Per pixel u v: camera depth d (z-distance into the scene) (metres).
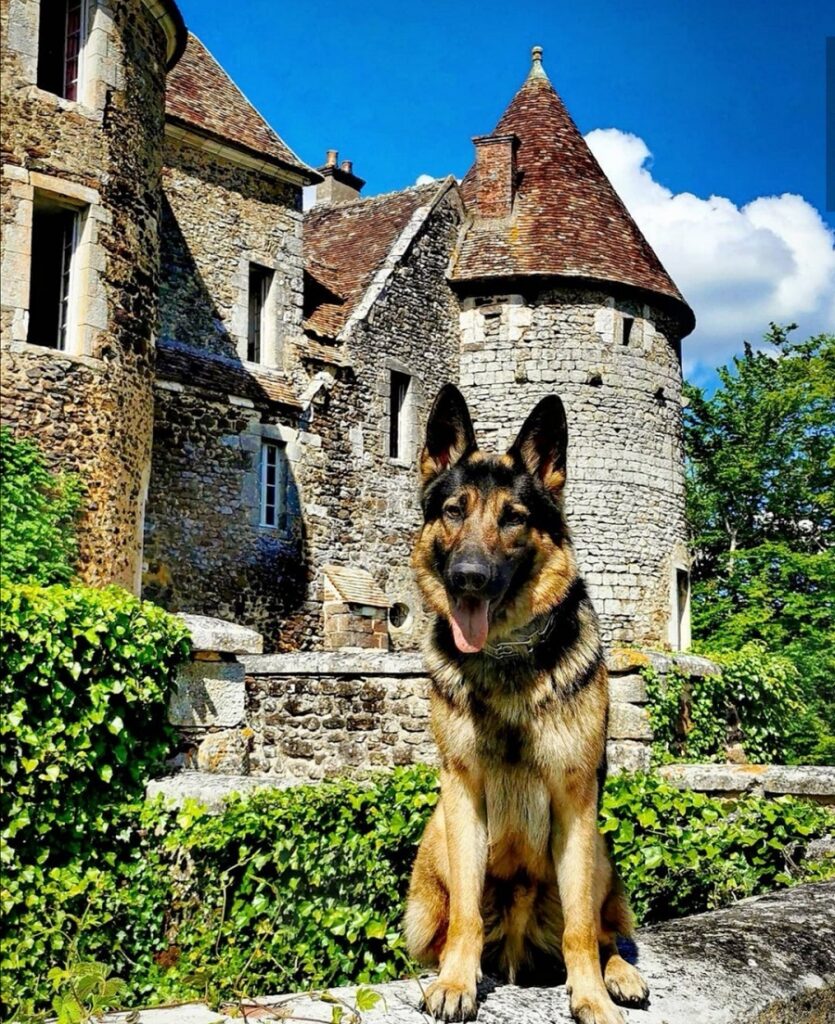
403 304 20.61
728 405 33.75
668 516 21.91
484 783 3.50
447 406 3.97
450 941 3.28
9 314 11.55
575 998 2.98
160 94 13.92
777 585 30.55
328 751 11.16
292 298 18.45
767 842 6.35
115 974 6.11
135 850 6.65
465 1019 2.85
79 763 6.64
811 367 32.69
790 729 17.44
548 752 3.41
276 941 5.79
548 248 21.61
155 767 7.16
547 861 3.53
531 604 3.50
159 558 15.51
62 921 6.13
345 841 6.13
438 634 3.67
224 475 16.58
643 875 6.00
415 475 20.30
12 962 5.91
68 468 11.88
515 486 3.67
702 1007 2.97
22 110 11.79
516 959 3.65
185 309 16.70
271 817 6.04
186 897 6.28
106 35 12.62
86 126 12.34
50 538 11.29
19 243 11.66
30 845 6.43
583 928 3.22
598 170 23.50
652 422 21.84
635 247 22.38
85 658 6.81
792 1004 3.13
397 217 22.06
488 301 21.77
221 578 16.36
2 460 11.21
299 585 17.64
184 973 5.66
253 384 17.27
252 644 7.96
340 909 5.91
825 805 8.00
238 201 17.73
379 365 19.81
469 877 3.37
